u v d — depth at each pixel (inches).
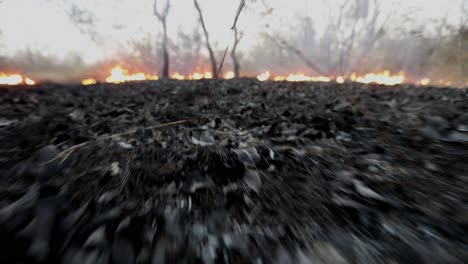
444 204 46.6
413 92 224.8
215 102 166.7
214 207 47.8
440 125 95.6
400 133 91.0
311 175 60.6
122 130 95.6
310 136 90.5
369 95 204.4
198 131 97.2
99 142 78.2
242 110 141.7
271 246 38.1
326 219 44.1
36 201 44.4
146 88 266.7
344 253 36.4
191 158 69.2
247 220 44.3
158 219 43.2
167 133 93.7
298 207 48.0
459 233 39.2
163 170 61.5
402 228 40.9
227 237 40.0
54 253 34.6
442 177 56.8
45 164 58.8
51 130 90.8
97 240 37.1
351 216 44.8
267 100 178.1
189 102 167.6
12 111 128.7
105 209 44.8
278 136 92.2
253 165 65.6
